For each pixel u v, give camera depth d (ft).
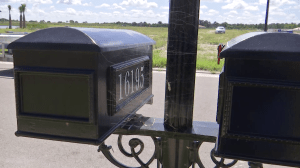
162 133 4.82
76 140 4.15
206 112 18.72
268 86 3.59
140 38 5.67
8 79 28.99
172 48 4.61
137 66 5.57
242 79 3.67
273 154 3.78
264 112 3.68
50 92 4.18
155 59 43.19
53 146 13.39
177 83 4.70
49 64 4.09
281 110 3.65
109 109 4.37
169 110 4.84
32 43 4.00
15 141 13.83
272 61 3.57
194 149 4.95
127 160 12.20
